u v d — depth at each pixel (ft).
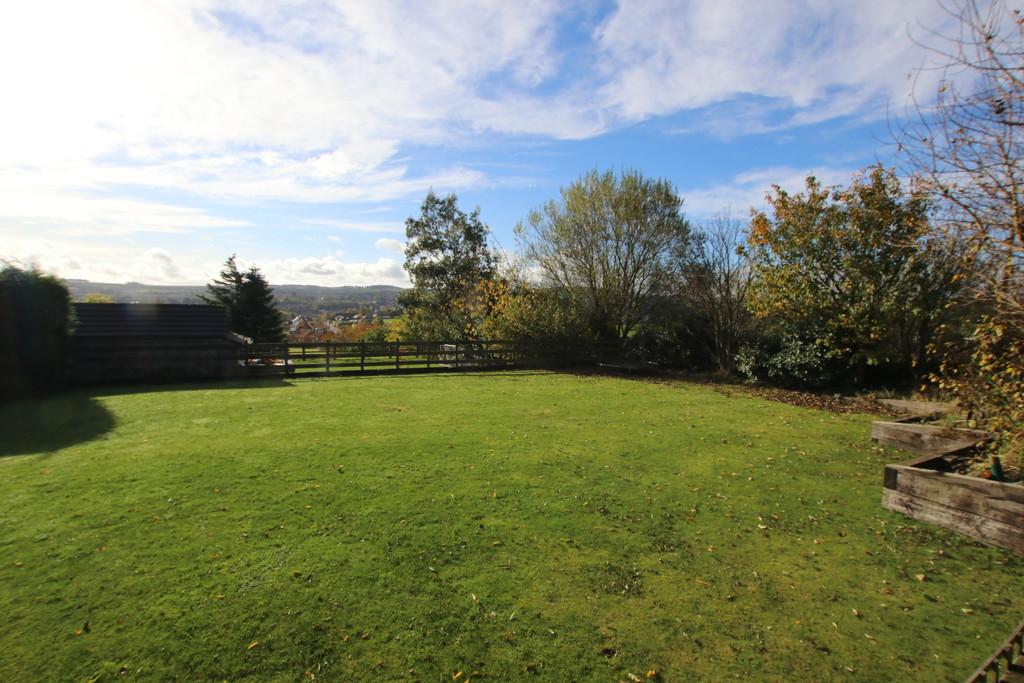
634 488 19.95
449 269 100.12
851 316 43.88
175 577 12.92
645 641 10.96
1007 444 17.34
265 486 19.19
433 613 11.75
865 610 12.23
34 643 10.45
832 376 45.70
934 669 10.20
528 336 64.44
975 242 15.39
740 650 10.73
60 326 42.34
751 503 18.63
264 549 14.42
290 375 52.75
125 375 46.50
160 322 61.77
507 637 10.99
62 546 14.35
